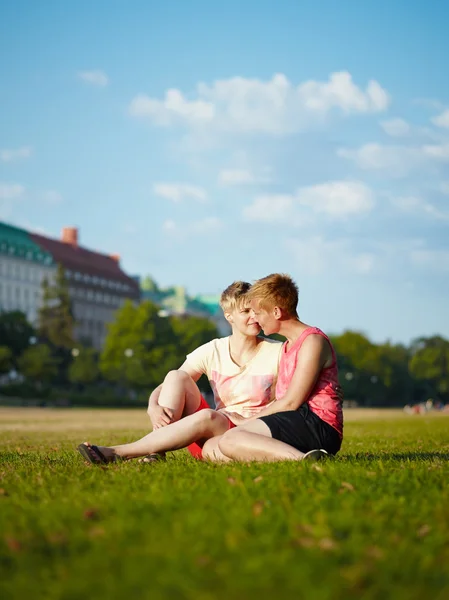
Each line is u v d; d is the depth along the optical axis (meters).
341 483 5.86
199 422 7.65
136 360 106.62
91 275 176.88
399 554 3.79
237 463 7.15
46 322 127.88
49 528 4.46
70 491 5.93
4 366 103.69
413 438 16.64
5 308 152.38
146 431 22.94
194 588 3.27
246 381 8.03
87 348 119.12
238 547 3.88
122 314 109.44
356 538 4.05
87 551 3.95
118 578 3.43
